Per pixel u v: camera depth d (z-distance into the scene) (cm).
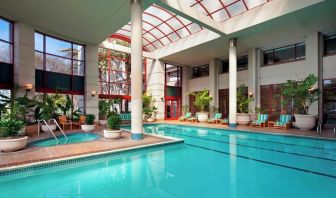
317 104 1125
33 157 501
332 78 1113
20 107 838
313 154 630
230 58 1244
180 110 1989
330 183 404
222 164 533
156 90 1797
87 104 1298
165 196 352
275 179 427
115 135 766
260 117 1300
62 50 1209
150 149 682
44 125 945
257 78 1448
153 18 1320
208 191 371
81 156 530
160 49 1720
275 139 894
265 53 1484
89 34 1162
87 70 1308
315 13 912
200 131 1198
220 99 1744
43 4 826
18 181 416
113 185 400
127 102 1702
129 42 1678
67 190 377
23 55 970
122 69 1695
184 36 1470
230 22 1127
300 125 1055
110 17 955
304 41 1270
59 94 1134
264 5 973
